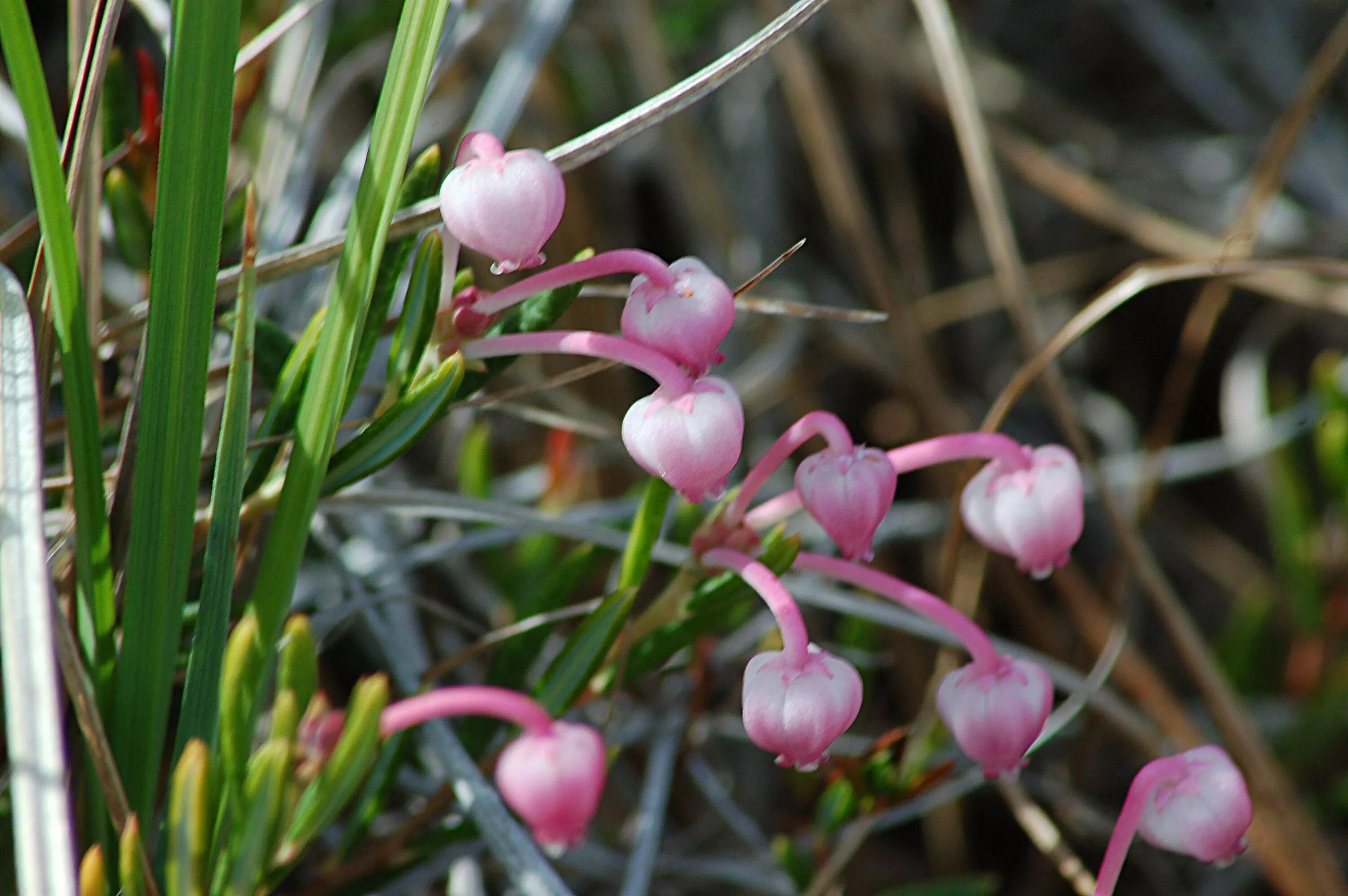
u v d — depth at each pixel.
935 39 0.28
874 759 0.26
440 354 0.24
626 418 0.23
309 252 0.24
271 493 0.25
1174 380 0.33
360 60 0.29
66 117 0.28
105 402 0.25
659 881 0.28
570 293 0.24
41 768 0.22
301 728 0.24
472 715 0.26
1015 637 0.36
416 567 0.29
